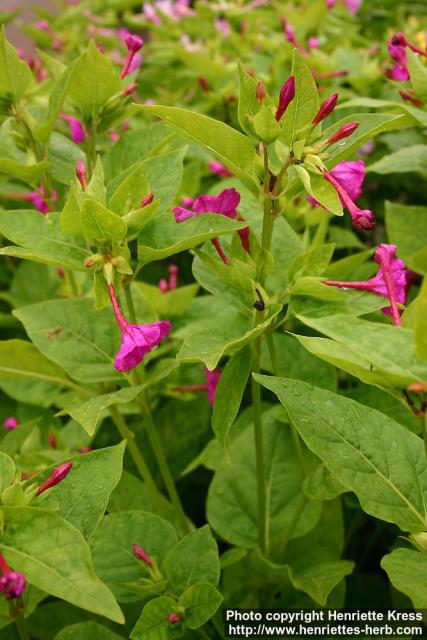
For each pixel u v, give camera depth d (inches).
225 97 35.5
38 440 26.0
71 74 22.1
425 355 16.3
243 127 19.9
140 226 19.7
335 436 18.8
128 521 21.5
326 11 43.1
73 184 19.6
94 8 57.2
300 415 18.8
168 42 47.4
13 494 17.8
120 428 23.7
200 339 20.4
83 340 22.7
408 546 23.9
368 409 19.1
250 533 23.5
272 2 47.6
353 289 20.5
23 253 19.4
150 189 21.2
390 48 25.1
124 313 23.0
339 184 19.9
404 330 16.6
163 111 19.0
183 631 20.1
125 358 19.7
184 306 27.0
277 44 39.5
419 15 50.4
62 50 50.7
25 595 19.2
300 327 27.2
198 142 19.8
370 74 33.5
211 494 24.1
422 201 34.3
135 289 23.3
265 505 23.6
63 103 23.7
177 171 21.2
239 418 26.7
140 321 23.0
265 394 29.3
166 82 44.7
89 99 23.5
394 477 18.7
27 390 28.8
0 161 22.5
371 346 16.5
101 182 20.2
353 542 26.8
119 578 21.0
